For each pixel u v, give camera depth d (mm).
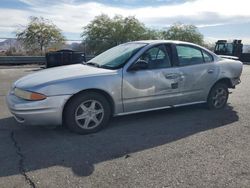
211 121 5688
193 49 6105
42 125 4887
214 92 6438
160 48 5664
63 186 3301
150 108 5559
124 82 5152
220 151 4234
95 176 3527
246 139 4715
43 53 24719
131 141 4652
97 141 4660
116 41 38938
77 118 4891
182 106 6414
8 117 5973
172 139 4730
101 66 5500
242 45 26984
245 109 6602
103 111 5086
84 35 39125
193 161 3908
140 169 3691
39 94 4578
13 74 14148
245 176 3508
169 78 5621
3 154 4160
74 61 16828
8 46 24125
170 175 3531
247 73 15117
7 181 3410
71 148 4379
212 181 3391
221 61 6457
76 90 4754
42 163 3877
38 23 36844
